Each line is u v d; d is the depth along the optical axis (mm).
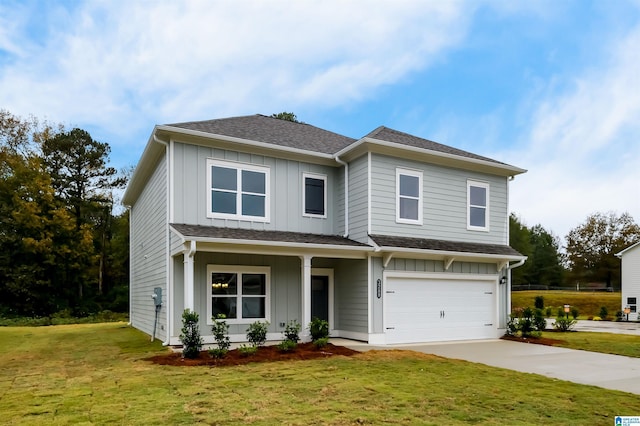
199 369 8391
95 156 33750
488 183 15336
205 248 10562
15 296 28375
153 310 13805
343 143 15867
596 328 20531
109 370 8406
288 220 13227
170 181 11641
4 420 5223
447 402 6176
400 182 13477
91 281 33188
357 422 5180
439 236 14031
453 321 13930
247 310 12430
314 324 11414
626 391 7039
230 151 12539
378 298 12625
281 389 6809
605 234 52188
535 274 57781
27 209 28266
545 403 6219
